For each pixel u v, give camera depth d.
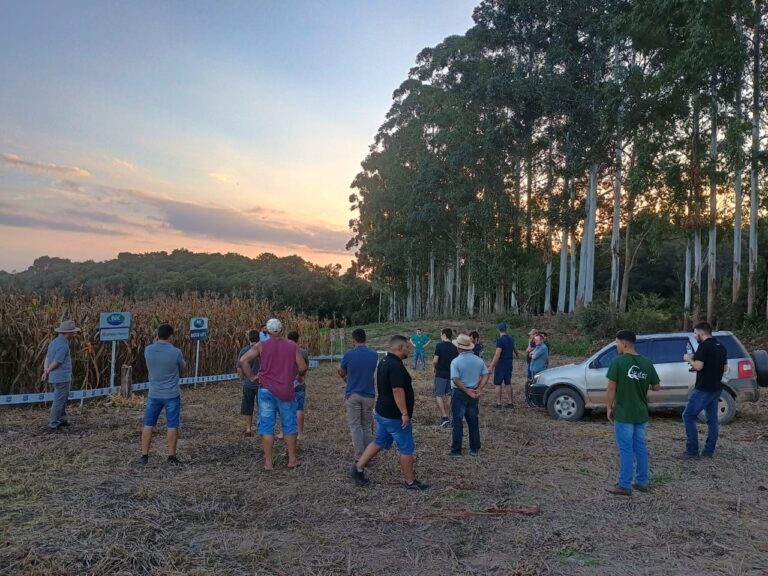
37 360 11.66
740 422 10.55
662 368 10.56
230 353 17.16
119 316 12.27
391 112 51.25
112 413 10.80
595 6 29.05
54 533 4.98
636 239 35.50
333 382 16.33
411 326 41.62
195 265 84.50
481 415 11.31
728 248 51.91
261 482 6.64
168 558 4.55
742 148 22.05
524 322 36.38
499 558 4.71
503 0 31.94
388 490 6.39
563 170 30.91
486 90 31.94
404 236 51.06
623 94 25.38
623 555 4.79
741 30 22.62
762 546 4.96
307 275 85.50
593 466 7.51
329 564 4.53
